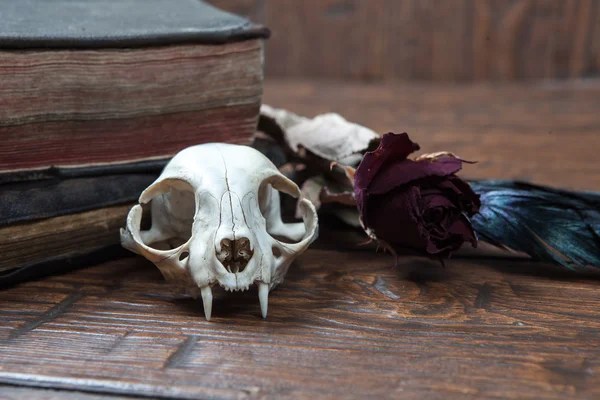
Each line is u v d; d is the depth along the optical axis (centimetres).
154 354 39
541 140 70
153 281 45
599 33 105
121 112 45
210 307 41
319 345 39
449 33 109
